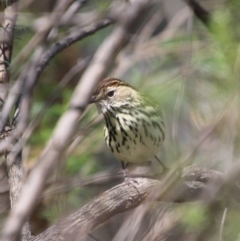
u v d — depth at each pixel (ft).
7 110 29.76
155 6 47.88
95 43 52.90
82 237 29.96
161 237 31.73
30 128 35.24
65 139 14.69
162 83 40.34
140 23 48.93
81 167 46.32
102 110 39.22
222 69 24.18
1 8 38.04
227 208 26.40
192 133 32.24
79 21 44.60
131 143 38.75
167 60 45.09
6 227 14.28
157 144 38.86
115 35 15.62
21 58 40.60
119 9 34.58
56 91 47.24
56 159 14.56
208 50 33.35
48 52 38.14
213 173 27.96
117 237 31.63
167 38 46.21
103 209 30.66
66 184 41.11
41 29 35.88
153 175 39.88
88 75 15.34
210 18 34.37
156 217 32.37
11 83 39.40
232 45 22.80
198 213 26.11
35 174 14.46
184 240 27.53
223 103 24.43
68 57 52.75
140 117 38.42
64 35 45.16
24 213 14.03
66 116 15.01
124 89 38.83
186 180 28.68
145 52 45.91
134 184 31.60
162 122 38.78
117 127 38.86
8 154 31.40
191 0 34.99
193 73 31.99
